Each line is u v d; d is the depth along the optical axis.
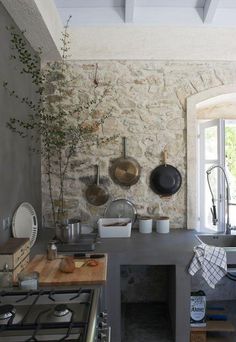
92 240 2.49
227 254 2.28
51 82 3.02
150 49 2.96
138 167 3.02
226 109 3.61
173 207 3.07
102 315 1.46
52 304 1.33
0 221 1.99
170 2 2.84
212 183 3.28
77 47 2.96
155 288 3.15
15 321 1.18
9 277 1.62
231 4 2.86
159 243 2.49
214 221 2.89
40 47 2.70
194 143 3.02
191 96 3.01
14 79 2.29
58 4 2.83
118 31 2.96
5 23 2.08
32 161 2.74
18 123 2.36
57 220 2.86
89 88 3.03
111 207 3.04
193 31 2.96
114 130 3.04
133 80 3.03
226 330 2.53
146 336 2.61
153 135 3.05
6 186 2.10
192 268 2.25
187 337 2.29
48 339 1.04
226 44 2.96
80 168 3.04
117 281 2.25
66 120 3.01
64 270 1.74
